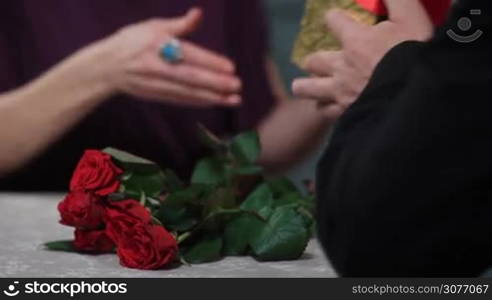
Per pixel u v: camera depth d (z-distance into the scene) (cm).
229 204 135
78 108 229
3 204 191
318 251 143
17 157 235
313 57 136
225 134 278
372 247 91
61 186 252
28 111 233
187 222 132
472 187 86
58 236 155
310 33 140
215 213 132
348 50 130
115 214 129
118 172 131
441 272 91
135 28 222
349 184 92
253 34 284
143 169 132
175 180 141
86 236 136
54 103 230
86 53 228
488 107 85
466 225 87
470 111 86
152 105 253
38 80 236
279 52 322
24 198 201
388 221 89
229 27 280
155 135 254
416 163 88
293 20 323
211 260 132
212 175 147
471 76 86
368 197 90
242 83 283
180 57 211
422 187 87
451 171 86
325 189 96
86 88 227
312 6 139
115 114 249
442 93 87
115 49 221
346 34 131
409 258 90
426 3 127
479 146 86
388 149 89
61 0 250
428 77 88
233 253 136
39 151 236
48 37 250
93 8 251
